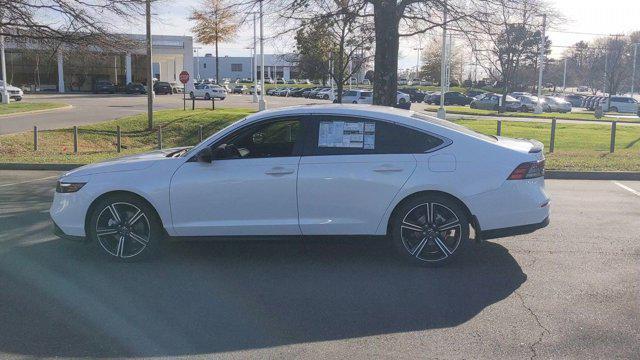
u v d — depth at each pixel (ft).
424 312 15.47
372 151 18.63
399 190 18.34
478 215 18.43
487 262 19.93
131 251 19.60
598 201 32.42
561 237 23.61
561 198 33.45
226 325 14.61
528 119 106.73
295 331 14.25
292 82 356.38
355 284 17.63
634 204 31.48
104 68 209.77
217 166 18.79
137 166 19.27
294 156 18.72
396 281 17.90
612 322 14.82
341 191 18.44
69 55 58.95
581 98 207.62
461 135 18.78
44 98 154.71
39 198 32.19
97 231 19.44
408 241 19.01
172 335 13.99
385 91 46.60
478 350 13.20
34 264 19.58
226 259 20.17
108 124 75.92
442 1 45.83
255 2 49.44
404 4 45.96
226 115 85.81
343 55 75.10
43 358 12.76
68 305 15.88
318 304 16.05
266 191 18.57
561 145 60.95
